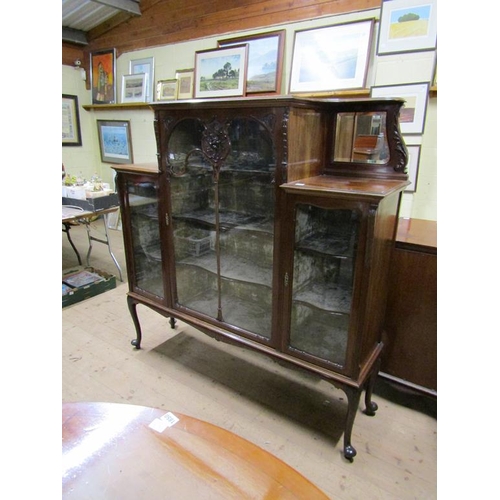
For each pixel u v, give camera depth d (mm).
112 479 809
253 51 2971
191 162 1736
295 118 1314
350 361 1381
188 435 932
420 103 2119
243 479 818
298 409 1770
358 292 1304
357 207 1222
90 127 4945
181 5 3430
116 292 3018
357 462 1484
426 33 2027
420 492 1362
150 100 4000
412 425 1676
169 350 2238
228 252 1793
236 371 2049
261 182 1571
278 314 1525
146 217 1947
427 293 1618
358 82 2471
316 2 2594
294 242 1399
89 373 2016
